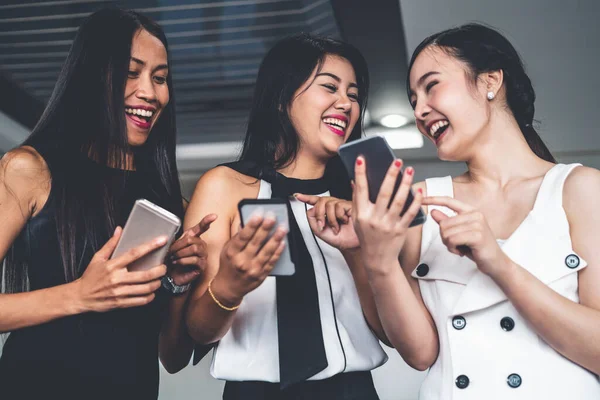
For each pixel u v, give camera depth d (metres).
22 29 4.35
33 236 1.99
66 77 2.18
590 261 1.78
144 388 2.04
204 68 4.81
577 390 1.71
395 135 5.70
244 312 2.09
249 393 2.02
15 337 1.96
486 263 1.67
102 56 2.15
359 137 2.45
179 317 2.14
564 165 1.91
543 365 1.74
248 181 2.23
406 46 4.29
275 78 2.33
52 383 1.91
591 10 3.98
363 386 2.08
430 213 1.88
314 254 2.16
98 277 1.80
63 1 4.10
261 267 1.73
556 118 5.48
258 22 4.28
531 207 1.90
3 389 1.91
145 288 1.80
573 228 1.82
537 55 4.53
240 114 5.39
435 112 2.00
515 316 1.79
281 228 1.68
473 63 1.99
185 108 5.34
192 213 2.15
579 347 1.69
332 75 2.29
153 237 1.79
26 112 5.23
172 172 2.36
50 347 1.92
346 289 2.16
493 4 3.92
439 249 1.92
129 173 2.20
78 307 1.83
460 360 1.78
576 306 1.69
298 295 2.07
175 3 4.11
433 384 1.86
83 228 2.01
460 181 2.06
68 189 2.02
